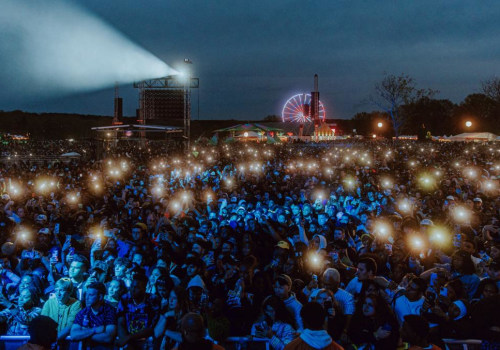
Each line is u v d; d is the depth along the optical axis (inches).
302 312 176.1
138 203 512.4
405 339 171.9
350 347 206.5
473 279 253.1
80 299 259.0
